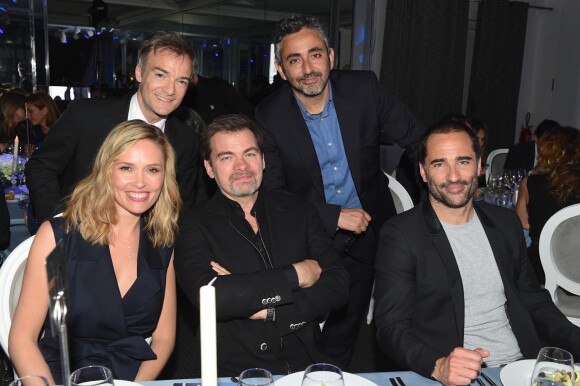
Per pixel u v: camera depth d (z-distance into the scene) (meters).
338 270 2.04
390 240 1.95
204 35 8.20
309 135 2.42
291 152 2.42
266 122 2.41
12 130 4.54
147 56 2.20
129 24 8.09
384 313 1.89
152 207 1.85
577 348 1.82
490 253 1.96
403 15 7.37
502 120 8.38
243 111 5.67
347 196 2.55
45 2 6.77
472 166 1.90
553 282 2.86
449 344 1.88
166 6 8.10
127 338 1.75
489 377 1.46
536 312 1.97
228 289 1.76
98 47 7.50
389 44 7.36
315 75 2.28
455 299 1.88
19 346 1.66
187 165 2.46
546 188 3.11
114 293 1.74
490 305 1.93
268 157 2.42
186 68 2.21
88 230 1.74
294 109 2.42
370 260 2.61
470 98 8.24
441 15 7.61
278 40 2.32
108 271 1.75
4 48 6.70
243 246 1.98
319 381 1.14
